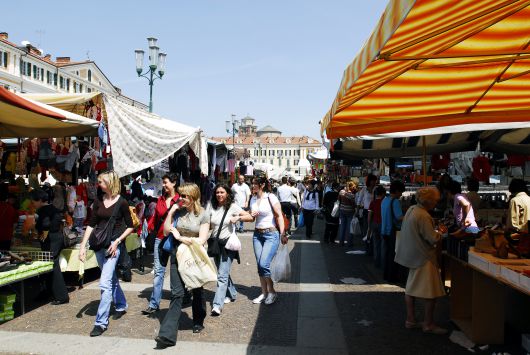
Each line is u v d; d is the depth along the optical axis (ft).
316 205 48.06
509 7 9.82
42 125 26.45
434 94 16.47
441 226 22.59
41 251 21.45
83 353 15.47
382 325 18.63
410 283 17.63
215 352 15.61
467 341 16.76
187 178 39.34
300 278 27.68
